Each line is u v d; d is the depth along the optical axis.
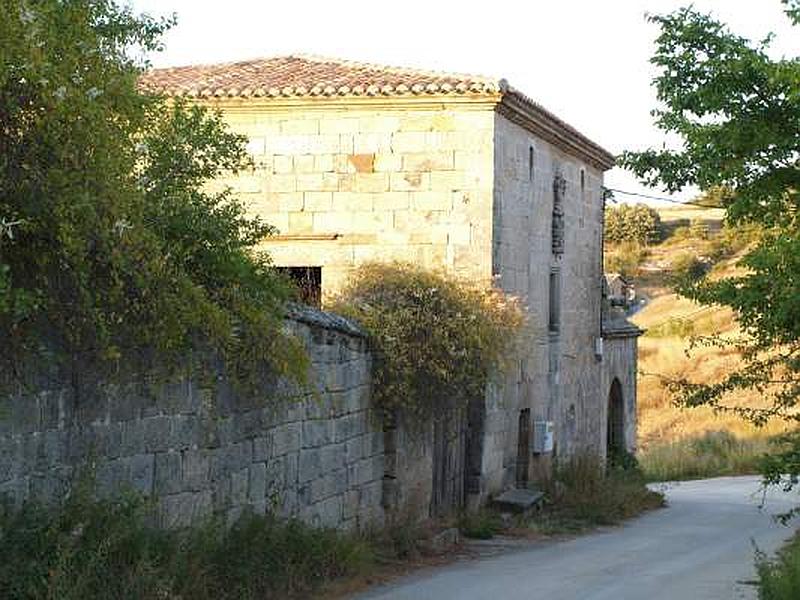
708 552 18.78
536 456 24.69
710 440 42.72
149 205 10.87
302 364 12.83
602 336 30.39
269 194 22.16
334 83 21.78
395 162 21.80
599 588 14.27
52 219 8.96
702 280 10.56
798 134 10.10
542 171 24.88
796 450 10.10
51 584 8.95
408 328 17.36
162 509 11.57
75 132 8.93
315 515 15.08
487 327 18.34
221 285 11.88
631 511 25.47
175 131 11.98
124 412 10.92
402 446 17.78
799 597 11.28
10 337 9.31
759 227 11.14
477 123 21.52
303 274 22.56
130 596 9.69
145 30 10.81
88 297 9.46
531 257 24.12
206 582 11.05
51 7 8.95
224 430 12.72
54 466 9.98
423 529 18.06
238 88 21.89
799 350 10.46
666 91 10.42
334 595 13.02
